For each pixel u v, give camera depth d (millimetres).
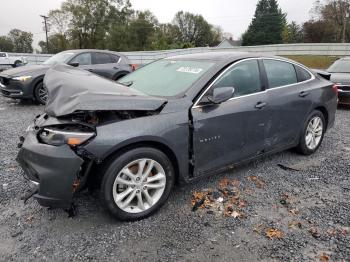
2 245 2768
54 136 2809
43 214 3234
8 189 3734
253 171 4289
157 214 3250
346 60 10062
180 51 35844
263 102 3938
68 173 2723
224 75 3639
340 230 2969
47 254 2660
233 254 2662
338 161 4691
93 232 2951
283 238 2859
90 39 57969
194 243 2801
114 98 2869
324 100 4867
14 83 8781
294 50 36594
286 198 3566
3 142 5559
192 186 3830
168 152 3254
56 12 56125
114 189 2941
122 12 60156
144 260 2594
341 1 54688
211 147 3500
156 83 3848
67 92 2990
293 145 4605
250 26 77812
